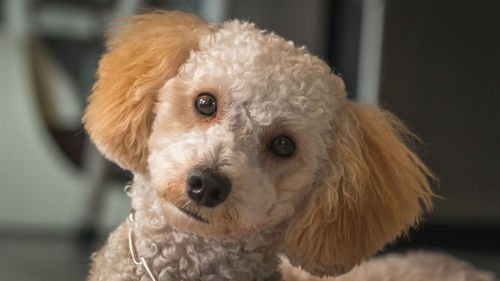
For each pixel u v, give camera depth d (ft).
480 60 4.41
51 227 5.23
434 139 4.43
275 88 2.31
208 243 2.38
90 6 6.08
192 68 2.40
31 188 5.21
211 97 2.34
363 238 2.43
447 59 4.37
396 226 2.47
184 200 2.24
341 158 2.40
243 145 2.30
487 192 4.60
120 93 2.43
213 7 5.19
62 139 5.28
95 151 4.75
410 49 4.32
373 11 4.37
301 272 2.81
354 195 2.40
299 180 2.36
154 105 2.42
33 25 5.72
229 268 2.40
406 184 2.50
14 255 4.20
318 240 2.40
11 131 5.19
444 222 4.72
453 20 4.34
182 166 2.25
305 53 2.45
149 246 2.38
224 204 2.24
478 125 4.49
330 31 4.90
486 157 4.54
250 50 2.36
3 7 5.61
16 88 5.25
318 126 2.37
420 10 4.31
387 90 4.32
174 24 2.58
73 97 5.70
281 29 5.08
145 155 2.42
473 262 4.37
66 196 5.27
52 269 3.87
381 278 2.89
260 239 2.39
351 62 4.65
